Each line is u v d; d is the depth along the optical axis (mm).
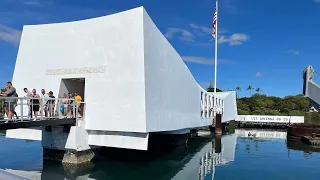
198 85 31453
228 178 16500
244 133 48312
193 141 35375
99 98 17922
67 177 15469
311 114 71688
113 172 17016
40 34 20250
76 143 17422
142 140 17141
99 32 18141
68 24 19297
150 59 17656
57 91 19281
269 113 79312
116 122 17359
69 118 16938
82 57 18641
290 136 37875
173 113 22234
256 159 22781
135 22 16938
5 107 14859
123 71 17234
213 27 41812
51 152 18578
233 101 61312
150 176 16828
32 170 16656
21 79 20453
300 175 17078
